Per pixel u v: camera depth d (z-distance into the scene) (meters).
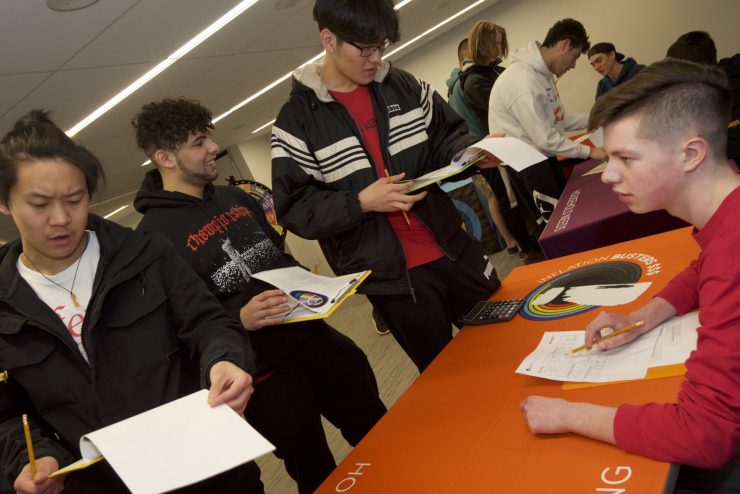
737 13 5.27
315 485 1.64
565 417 0.84
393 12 1.34
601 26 5.92
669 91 0.78
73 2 2.08
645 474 0.72
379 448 1.06
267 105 6.15
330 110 1.54
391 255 1.53
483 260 1.68
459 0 5.27
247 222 1.69
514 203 3.75
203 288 1.16
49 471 0.87
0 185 0.90
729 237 0.75
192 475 0.67
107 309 1.05
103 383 1.01
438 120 1.68
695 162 0.79
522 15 6.33
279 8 3.20
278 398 1.57
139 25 2.57
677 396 0.80
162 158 1.58
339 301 1.21
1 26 2.04
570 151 2.72
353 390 1.72
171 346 1.09
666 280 1.21
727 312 0.72
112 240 1.07
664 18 5.61
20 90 2.77
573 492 0.74
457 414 1.05
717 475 0.85
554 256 1.95
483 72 3.57
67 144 0.94
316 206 1.47
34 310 0.99
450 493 0.85
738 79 2.27
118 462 0.73
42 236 0.93
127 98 3.67
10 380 1.01
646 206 0.87
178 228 1.55
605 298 1.25
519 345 1.21
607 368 0.96
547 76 2.89
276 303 1.40
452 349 1.35
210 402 0.85
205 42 3.24
